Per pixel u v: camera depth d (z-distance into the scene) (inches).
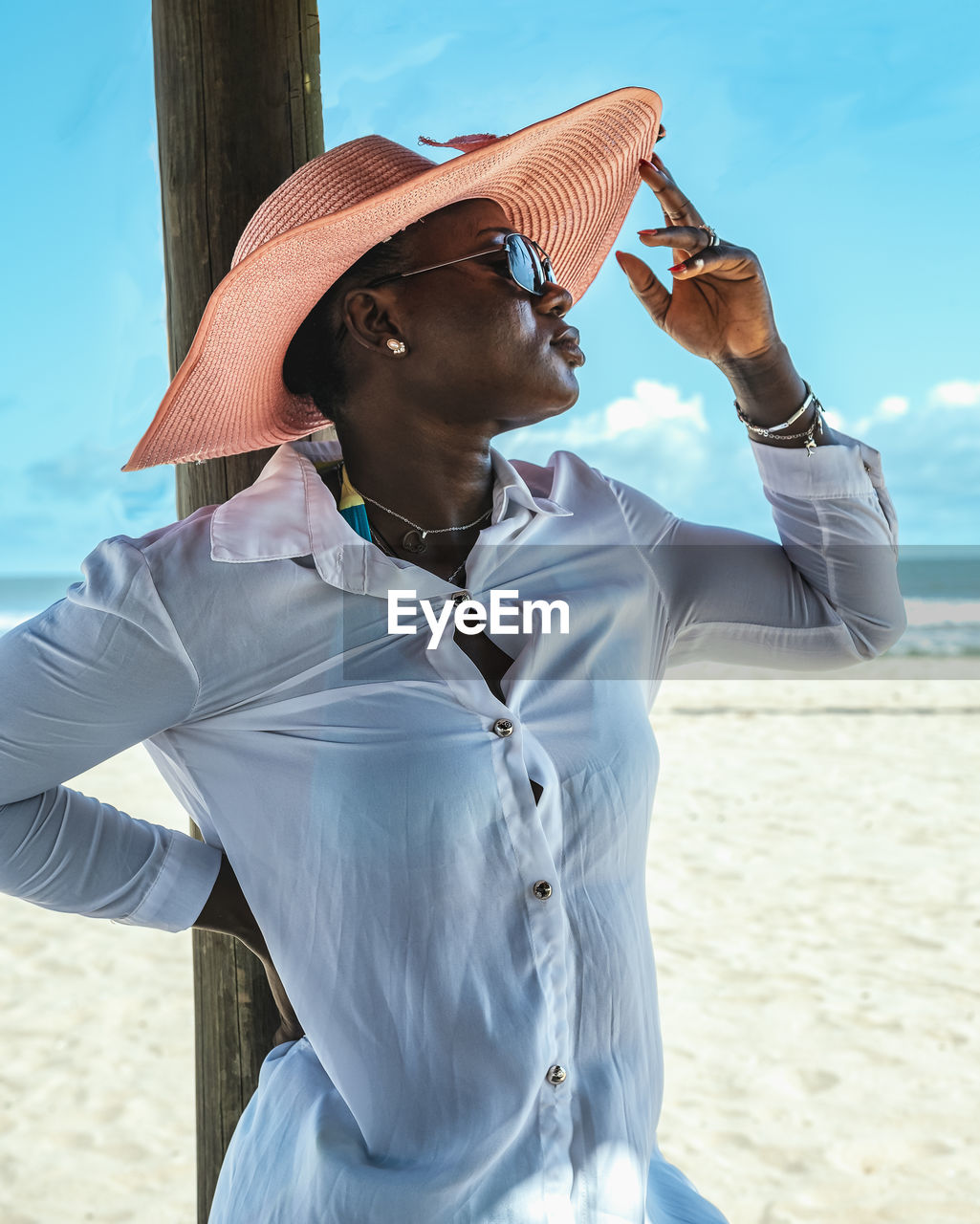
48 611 54.2
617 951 52.4
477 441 59.1
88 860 56.9
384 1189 48.0
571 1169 49.3
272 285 56.2
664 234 57.6
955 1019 204.2
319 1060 54.2
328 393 61.1
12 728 52.2
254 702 54.0
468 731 51.9
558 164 64.6
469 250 56.2
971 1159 157.5
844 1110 172.2
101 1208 147.9
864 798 373.4
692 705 605.6
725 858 306.5
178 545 53.0
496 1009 50.0
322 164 58.2
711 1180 152.8
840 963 231.9
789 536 65.4
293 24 78.4
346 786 52.1
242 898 58.9
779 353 62.0
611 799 54.0
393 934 51.1
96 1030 205.6
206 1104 81.3
